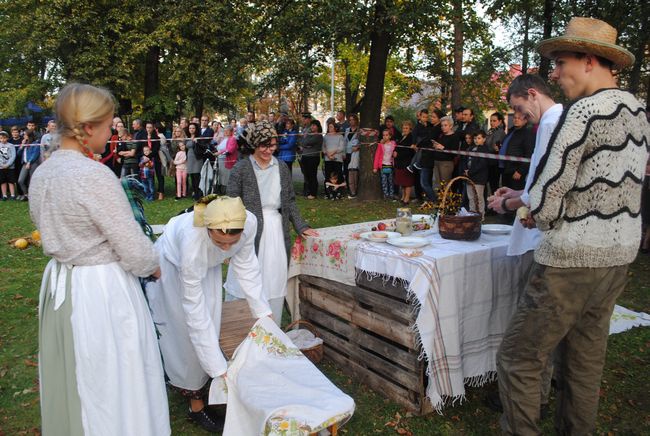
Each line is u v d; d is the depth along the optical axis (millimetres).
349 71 15773
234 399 2393
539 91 2527
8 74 20141
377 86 9633
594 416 2268
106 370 1868
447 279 2701
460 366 2803
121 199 1890
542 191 1977
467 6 9562
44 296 1952
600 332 2166
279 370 2402
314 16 9391
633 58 2080
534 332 2137
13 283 5320
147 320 2059
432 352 2689
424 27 9344
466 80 14211
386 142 9555
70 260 1880
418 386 2812
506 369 2252
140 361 1960
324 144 10305
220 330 2859
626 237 2006
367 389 3182
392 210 8648
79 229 1845
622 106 1943
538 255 2121
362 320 3141
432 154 8328
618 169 1932
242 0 11055
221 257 2500
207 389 2869
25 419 2949
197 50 15391
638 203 2045
